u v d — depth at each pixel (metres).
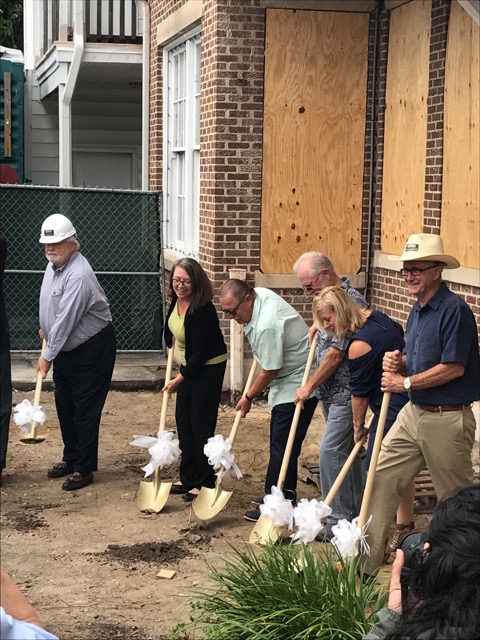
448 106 8.42
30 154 16.39
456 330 4.74
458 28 8.22
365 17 9.76
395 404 5.19
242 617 4.19
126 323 11.64
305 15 9.66
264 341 5.91
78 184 16.95
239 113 9.68
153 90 12.91
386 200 9.73
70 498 6.76
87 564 5.55
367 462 5.26
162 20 12.28
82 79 14.70
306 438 8.40
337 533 4.68
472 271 7.87
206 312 6.32
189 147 11.30
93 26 14.30
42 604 4.99
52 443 8.17
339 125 9.84
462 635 1.85
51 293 6.89
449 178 8.41
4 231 11.31
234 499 6.74
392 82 9.55
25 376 10.36
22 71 15.54
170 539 5.96
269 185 9.80
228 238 9.78
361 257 10.05
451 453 4.84
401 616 2.09
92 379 6.91
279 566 4.42
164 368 10.91
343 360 5.61
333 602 4.11
